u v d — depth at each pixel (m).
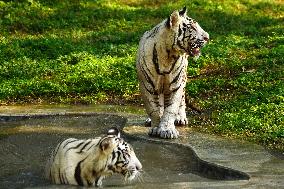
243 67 19.31
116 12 27.80
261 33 25.66
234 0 31.19
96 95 17.20
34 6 27.12
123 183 9.16
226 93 16.48
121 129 13.26
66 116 14.70
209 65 20.09
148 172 9.99
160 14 28.06
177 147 11.47
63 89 17.58
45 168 9.82
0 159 10.99
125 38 24.00
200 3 30.27
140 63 12.16
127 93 17.41
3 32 24.31
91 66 19.72
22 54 21.14
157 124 12.41
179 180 9.57
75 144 9.35
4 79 18.70
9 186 9.27
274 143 11.66
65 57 20.80
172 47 11.67
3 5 26.88
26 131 13.22
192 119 13.98
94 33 24.58
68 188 8.86
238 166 9.92
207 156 10.59
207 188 8.67
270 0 32.22
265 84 16.58
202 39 11.55
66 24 25.69
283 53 20.62
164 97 12.41
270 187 8.70
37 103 16.66
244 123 12.95
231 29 26.39
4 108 15.77
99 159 8.96
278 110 13.71
